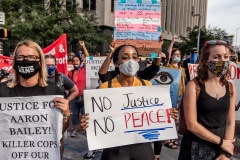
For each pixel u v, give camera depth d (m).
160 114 2.71
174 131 2.71
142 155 2.67
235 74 5.52
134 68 2.65
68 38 19.12
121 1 4.25
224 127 2.47
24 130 2.45
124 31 4.27
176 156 4.86
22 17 17.45
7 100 2.43
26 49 2.44
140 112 2.67
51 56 3.90
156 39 4.28
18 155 2.46
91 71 6.12
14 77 2.52
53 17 17.70
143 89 2.69
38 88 2.53
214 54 2.42
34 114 2.43
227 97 2.44
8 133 2.45
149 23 4.29
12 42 16.80
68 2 19.19
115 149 2.64
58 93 2.57
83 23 19.50
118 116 2.63
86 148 5.17
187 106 2.43
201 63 2.49
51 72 3.86
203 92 2.41
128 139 2.63
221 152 2.38
